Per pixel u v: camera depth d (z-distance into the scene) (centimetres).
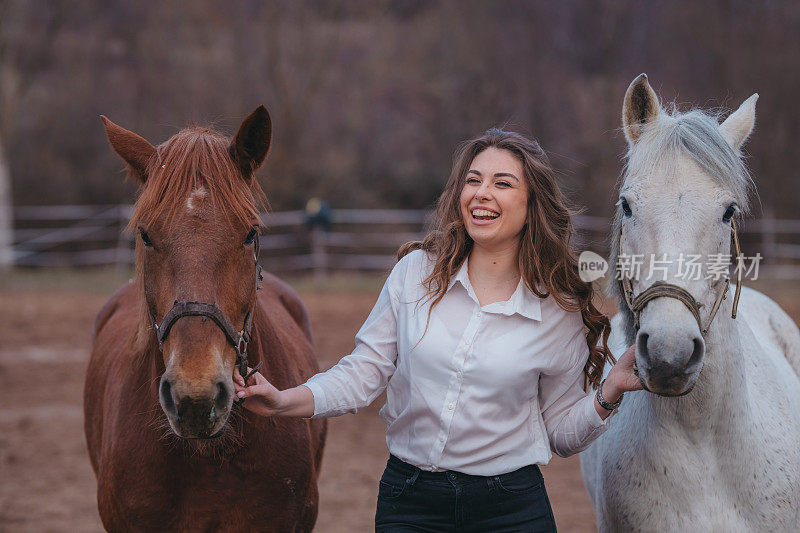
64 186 2600
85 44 2930
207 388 284
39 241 2417
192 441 337
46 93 2814
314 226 2038
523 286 324
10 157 2591
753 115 351
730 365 326
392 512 323
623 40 2945
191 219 300
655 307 294
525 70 2952
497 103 2944
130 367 367
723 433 331
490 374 312
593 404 316
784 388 385
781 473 340
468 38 3066
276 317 465
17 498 670
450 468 315
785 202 2544
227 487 350
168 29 2964
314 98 2956
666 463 336
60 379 1052
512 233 322
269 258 2259
